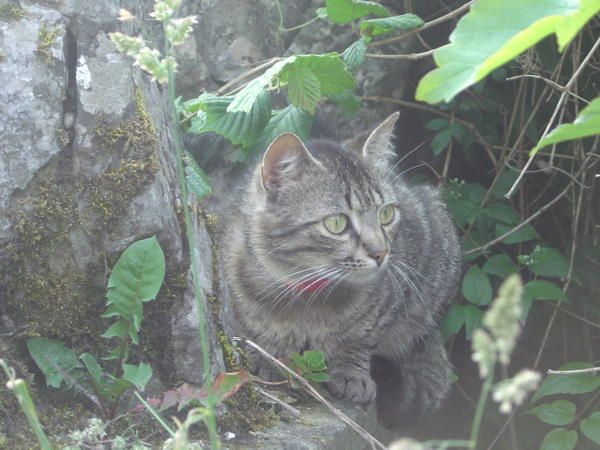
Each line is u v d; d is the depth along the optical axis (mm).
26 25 663
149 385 683
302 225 825
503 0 440
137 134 674
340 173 833
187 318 686
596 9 408
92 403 665
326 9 938
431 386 966
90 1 674
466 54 438
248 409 714
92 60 672
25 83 657
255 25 1017
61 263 666
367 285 846
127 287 656
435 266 961
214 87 1012
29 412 506
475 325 993
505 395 357
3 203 652
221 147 981
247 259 846
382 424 910
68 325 668
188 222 571
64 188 665
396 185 951
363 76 1033
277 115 925
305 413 755
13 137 655
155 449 645
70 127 667
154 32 986
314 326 844
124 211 668
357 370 850
